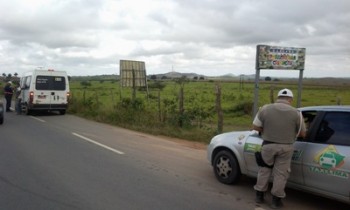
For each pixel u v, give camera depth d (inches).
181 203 230.1
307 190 225.8
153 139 494.9
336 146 211.6
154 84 2338.8
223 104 1167.6
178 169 318.0
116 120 669.9
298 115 222.8
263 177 232.4
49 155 366.9
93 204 223.6
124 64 888.3
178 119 577.0
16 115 812.0
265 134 227.8
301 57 519.8
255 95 493.4
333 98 1558.8
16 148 402.6
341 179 205.9
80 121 705.6
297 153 228.2
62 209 213.9
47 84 796.0
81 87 2476.6
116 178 284.2
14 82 1079.0
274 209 225.3
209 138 494.6
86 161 342.0
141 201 231.5
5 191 246.4
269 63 493.7
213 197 243.9
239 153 263.6
